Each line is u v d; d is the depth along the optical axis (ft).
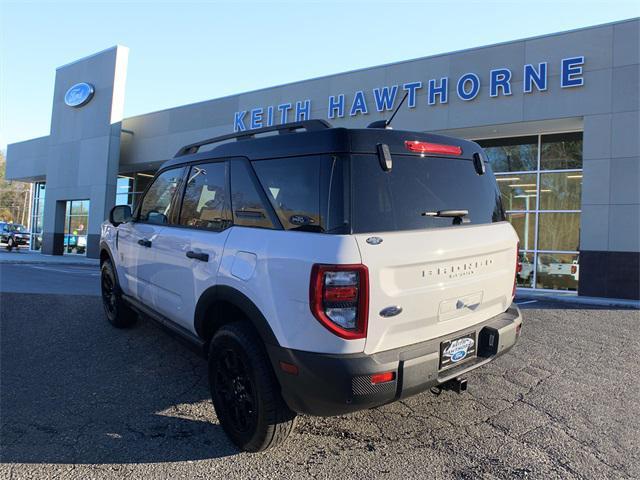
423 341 10.01
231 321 11.81
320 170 9.68
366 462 10.27
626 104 38.75
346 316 8.76
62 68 86.02
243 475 9.68
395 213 9.82
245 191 11.32
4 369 15.49
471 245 10.94
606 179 39.32
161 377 14.92
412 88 48.19
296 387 9.09
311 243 9.13
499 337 11.22
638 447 11.10
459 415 12.70
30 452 10.46
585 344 20.48
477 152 12.35
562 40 41.19
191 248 12.66
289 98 57.93
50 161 87.35
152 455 10.43
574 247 45.32
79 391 13.82
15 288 30.86
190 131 70.08
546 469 10.09
